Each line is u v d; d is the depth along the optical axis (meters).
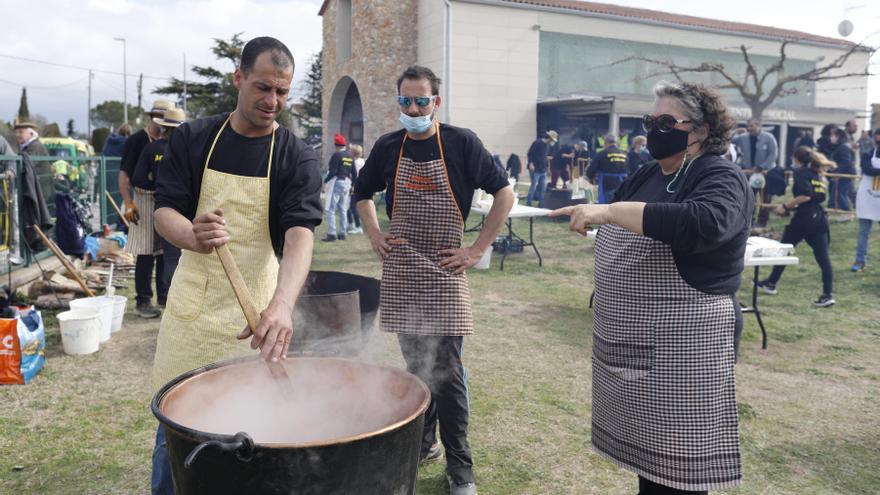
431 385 2.55
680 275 1.78
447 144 2.52
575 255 8.59
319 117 34.56
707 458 1.79
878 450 3.12
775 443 3.18
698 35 22.62
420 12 20.47
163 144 4.86
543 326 5.23
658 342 1.81
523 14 19.92
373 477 1.37
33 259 5.71
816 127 23.78
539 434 3.21
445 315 2.50
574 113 20.34
